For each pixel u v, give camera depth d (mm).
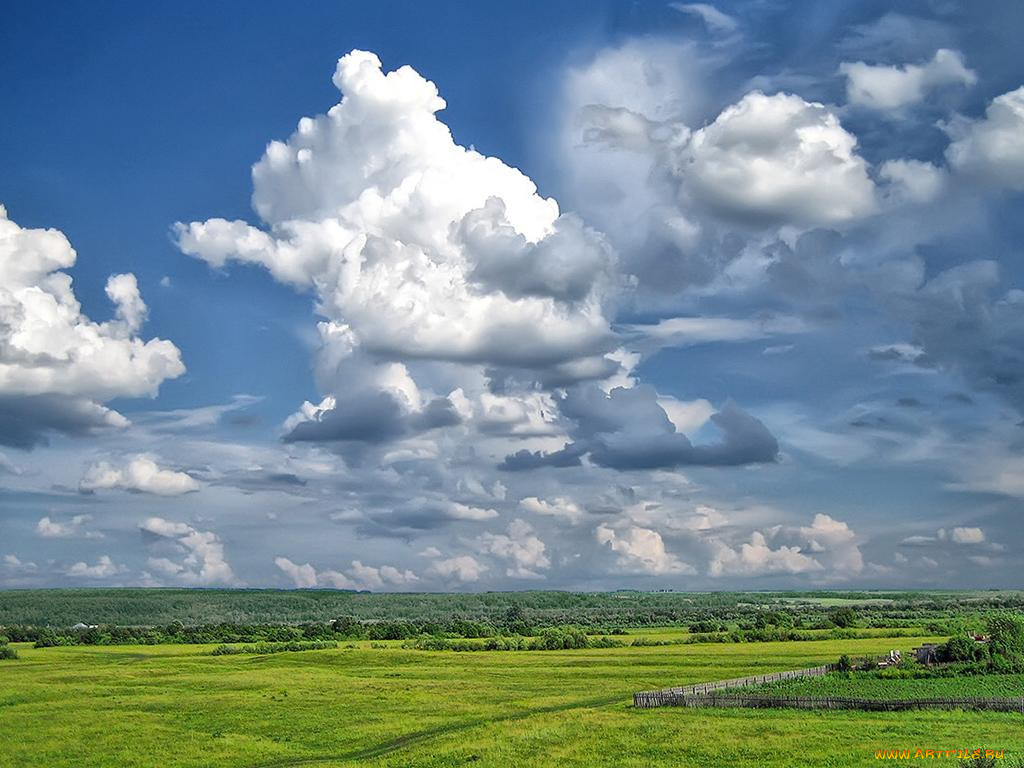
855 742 70312
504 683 126562
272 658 168750
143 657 184250
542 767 69688
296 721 97500
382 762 76062
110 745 86875
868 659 125062
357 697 113000
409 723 94875
